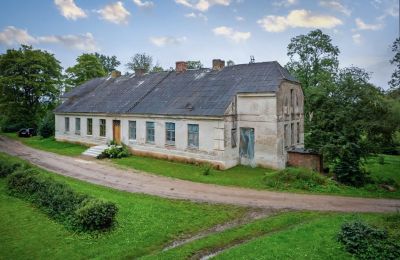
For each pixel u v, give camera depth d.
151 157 29.97
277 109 25.17
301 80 44.03
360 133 22.84
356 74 24.23
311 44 43.47
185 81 32.06
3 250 11.75
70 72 57.19
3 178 21.81
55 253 11.56
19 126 53.78
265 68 27.84
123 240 12.59
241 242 12.73
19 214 15.26
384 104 22.45
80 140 37.16
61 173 23.86
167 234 13.30
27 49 53.12
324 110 24.03
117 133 33.06
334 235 12.42
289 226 14.28
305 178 20.83
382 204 17.52
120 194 18.64
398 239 10.95
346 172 21.94
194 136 26.97
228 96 26.62
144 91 33.91
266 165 25.80
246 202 17.55
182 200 17.73
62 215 14.38
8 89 51.50
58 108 40.66
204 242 12.45
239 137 27.09
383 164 32.56
